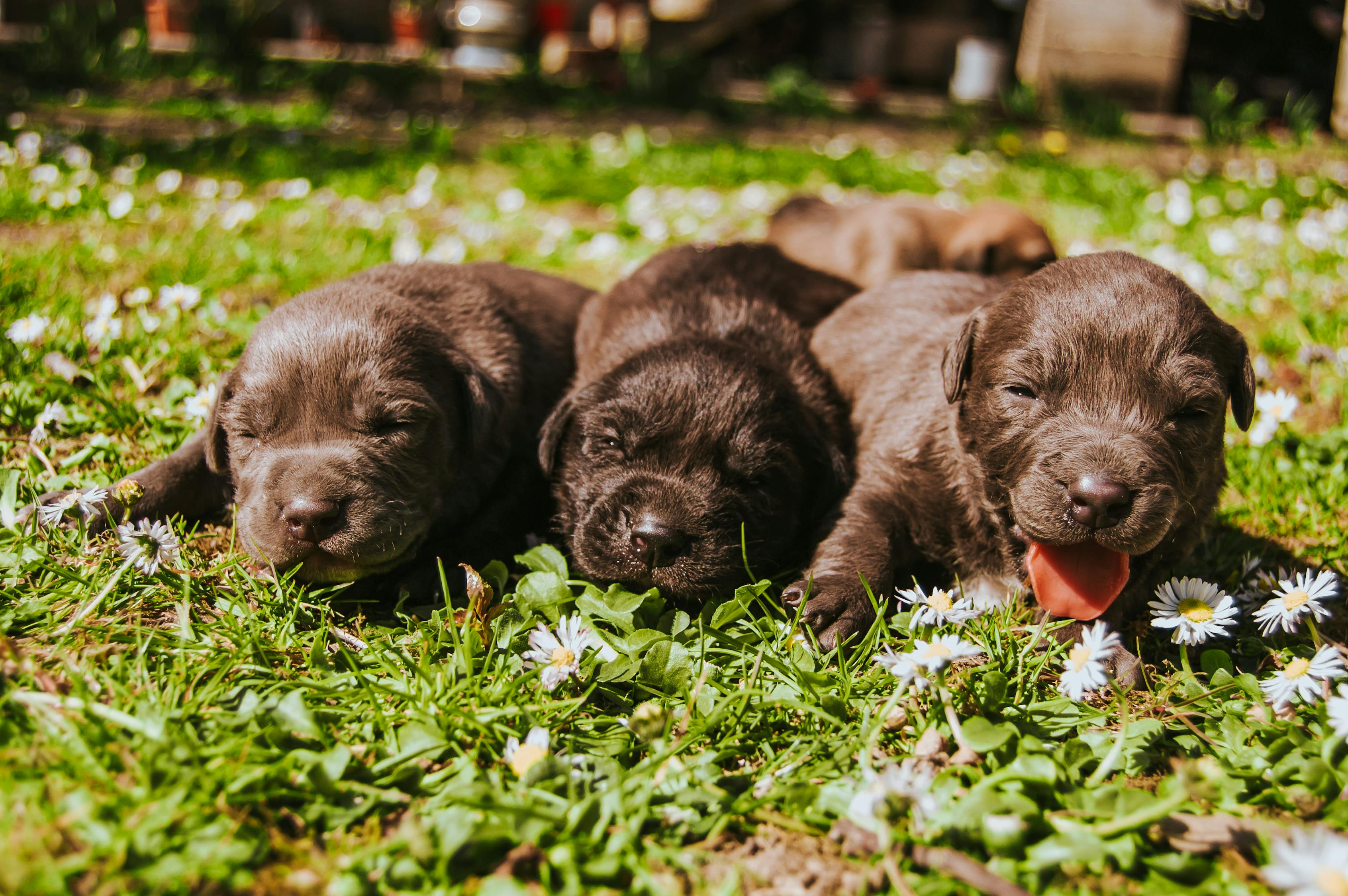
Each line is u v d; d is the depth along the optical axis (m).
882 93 2.02
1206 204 0.98
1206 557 0.43
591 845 0.28
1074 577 0.36
